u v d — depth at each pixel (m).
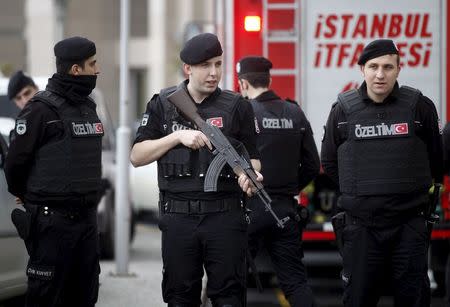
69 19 83.69
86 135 15.62
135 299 22.62
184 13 91.12
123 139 26.66
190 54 14.61
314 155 19.06
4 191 19.22
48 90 15.51
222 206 14.61
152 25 92.19
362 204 15.70
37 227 15.37
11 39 76.00
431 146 15.96
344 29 23.92
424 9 23.78
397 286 15.90
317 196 23.77
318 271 28.00
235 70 24.03
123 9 26.91
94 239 15.80
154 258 31.50
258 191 14.40
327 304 22.52
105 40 86.56
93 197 15.71
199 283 14.87
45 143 15.34
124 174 26.61
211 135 14.48
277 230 18.33
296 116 18.81
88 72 15.57
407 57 23.83
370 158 15.73
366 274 15.84
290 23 24.00
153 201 40.53
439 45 23.80
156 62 92.44
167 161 14.63
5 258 19.23
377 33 23.86
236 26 24.09
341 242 16.12
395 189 15.59
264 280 25.33
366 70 15.66
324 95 24.00
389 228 15.68
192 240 14.60
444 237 22.92
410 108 15.76
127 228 26.58
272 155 18.48
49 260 15.38
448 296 17.83
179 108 14.67
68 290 15.86
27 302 15.66
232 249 14.58
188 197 14.59
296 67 24.00
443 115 23.80
